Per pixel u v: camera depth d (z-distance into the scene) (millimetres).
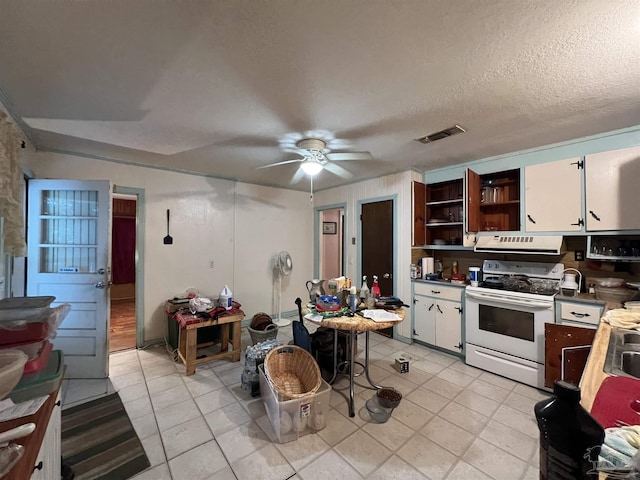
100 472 1571
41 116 2094
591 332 2193
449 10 1156
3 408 958
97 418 2051
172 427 1954
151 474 1564
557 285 2738
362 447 1775
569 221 2553
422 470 1603
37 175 2748
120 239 6219
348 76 1613
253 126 2283
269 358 2201
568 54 1405
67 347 2613
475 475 1573
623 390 904
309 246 5051
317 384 1988
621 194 2291
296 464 1639
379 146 2746
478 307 2889
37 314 1308
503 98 1842
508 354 2668
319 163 2938
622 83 1655
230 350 3277
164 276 3521
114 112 2039
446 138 2535
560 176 2607
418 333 3496
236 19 1199
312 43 1347
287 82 1672
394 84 1692
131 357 3113
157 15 1174
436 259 3850
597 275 2654
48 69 1537
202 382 2576
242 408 2178
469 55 1427
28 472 701
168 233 3553
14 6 1116
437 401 2291
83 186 2660
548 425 564
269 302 4531
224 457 1688
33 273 2582
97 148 2812
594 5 1115
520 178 2867
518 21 1207
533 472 1594
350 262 4359
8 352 1036
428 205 3791
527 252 2727
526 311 2568
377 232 3977
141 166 3355
